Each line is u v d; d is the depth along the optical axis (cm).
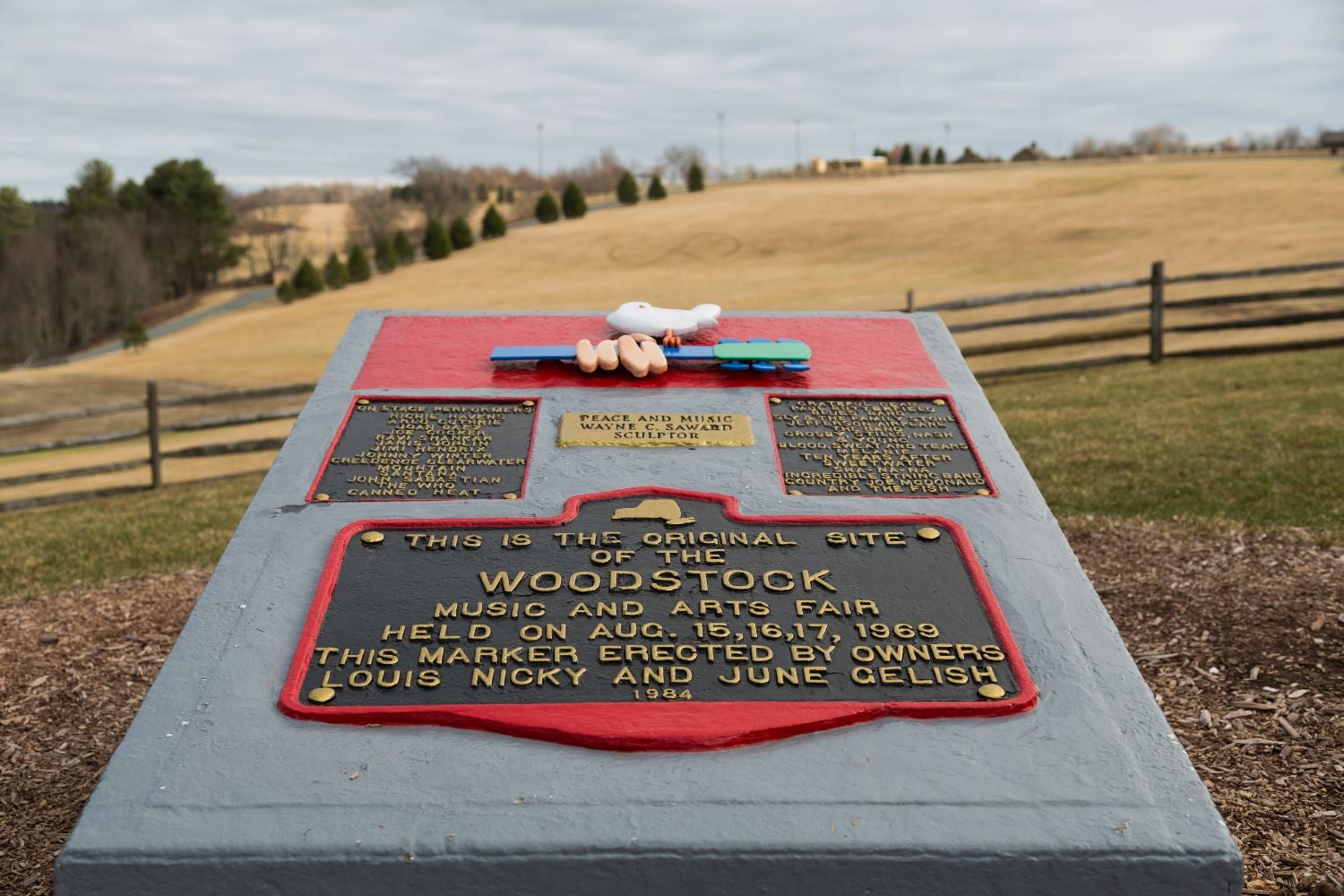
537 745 337
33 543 950
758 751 335
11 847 438
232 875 302
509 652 369
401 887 304
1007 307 2705
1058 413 1190
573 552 414
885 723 346
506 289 4741
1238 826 420
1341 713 496
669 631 379
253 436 2112
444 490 443
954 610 390
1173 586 659
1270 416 1056
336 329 4366
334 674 360
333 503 434
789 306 3478
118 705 568
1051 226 4603
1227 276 1498
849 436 483
